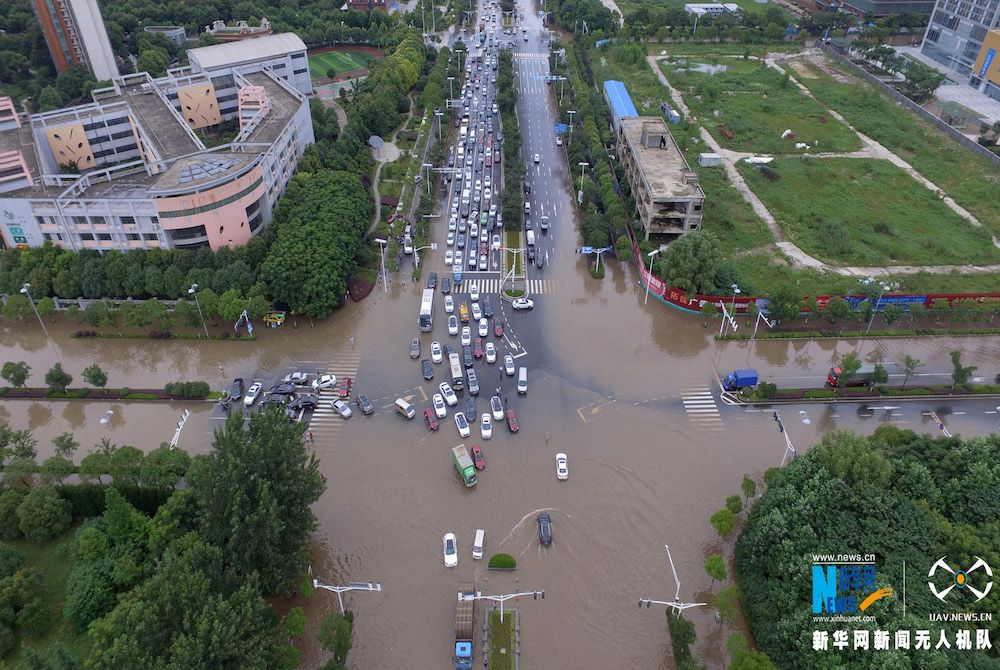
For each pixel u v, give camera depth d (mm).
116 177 164750
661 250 164500
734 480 114625
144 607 76750
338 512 109000
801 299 147000
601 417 127000
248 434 98062
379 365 139125
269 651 78750
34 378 135500
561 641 91562
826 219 186750
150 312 142250
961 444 104312
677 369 139000
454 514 108750
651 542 104500
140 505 105312
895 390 131625
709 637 92375
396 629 93312
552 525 106875
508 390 132625
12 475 108688
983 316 150500
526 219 192125
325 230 158000
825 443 103500
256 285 145375
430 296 155750
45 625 90562
